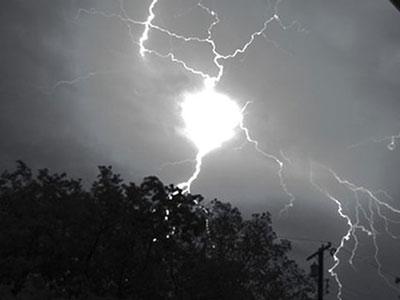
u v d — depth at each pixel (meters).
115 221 39.09
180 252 44.97
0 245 36.50
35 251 37.19
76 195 41.97
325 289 55.28
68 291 36.81
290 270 55.34
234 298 45.53
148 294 39.03
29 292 34.75
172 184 41.16
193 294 44.50
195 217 41.44
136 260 39.19
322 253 36.09
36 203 40.00
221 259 48.16
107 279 39.25
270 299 52.72
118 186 41.09
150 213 39.81
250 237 52.38
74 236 38.50
